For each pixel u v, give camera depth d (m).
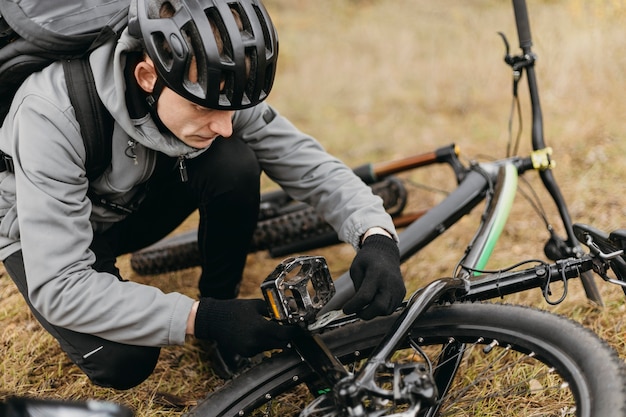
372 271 1.54
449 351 1.70
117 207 1.82
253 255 2.92
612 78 4.24
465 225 3.06
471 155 3.79
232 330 1.54
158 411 1.94
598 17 4.75
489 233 2.11
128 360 1.68
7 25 1.61
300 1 7.61
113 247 1.99
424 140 4.07
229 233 2.03
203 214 2.01
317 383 1.63
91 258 1.63
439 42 5.77
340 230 1.84
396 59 5.46
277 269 1.51
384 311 1.50
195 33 1.41
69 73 1.56
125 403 1.97
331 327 1.68
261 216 2.68
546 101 4.20
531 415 1.79
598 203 3.06
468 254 2.02
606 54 4.41
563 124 3.86
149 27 1.42
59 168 1.55
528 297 2.37
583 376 1.37
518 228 2.98
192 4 1.42
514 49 4.83
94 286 1.58
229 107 1.46
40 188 1.54
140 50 1.50
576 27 4.78
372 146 4.06
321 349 1.55
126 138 1.62
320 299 1.56
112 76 1.54
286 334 1.53
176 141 1.60
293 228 2.59
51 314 1.60
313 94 4.98
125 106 1.52
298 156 1.93
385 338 1.46
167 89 1.48
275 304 1.49
